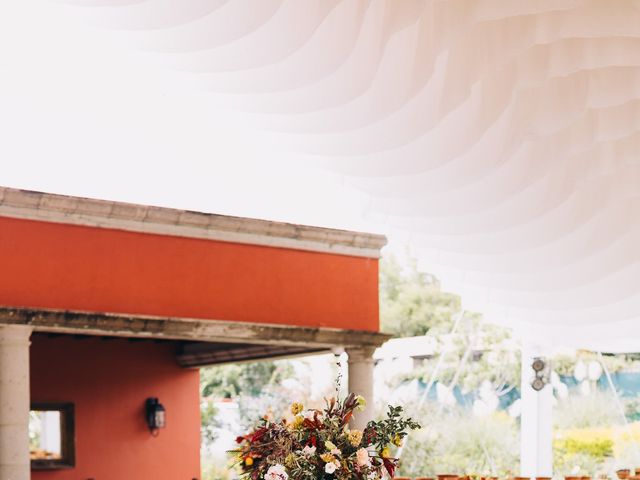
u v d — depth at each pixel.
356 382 11.05
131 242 9.71
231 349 12.76
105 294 9.51
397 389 21.91
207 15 7.64
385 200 11.91
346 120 9.18
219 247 10.29
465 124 9.66
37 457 12.57
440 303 27.34
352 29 7.70
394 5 7.62
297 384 23.20
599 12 7.58
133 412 13.33
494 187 11.41
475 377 22.09
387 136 9.58
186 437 13.72
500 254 13.38
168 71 9.33
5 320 8.71
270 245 10.65
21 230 9.10
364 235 11.30
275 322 10.61
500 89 9.23
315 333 10.69
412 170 10.25
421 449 21.27
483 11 7.49
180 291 9.98
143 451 13.33
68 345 12.94
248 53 8.09
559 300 14.93
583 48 8.52
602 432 23.00
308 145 10.16
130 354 13.41
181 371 13.80
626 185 12.09
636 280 14.34
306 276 10.90
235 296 10.36
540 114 9.80
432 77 8.98
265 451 7.03
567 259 13.52
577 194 12.46
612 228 13.12
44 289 9.17
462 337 22.12
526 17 8.05
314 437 7.02
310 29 7.50
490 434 22.56
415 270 28.56
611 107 10.11
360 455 6.97
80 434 12.88
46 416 12.72
